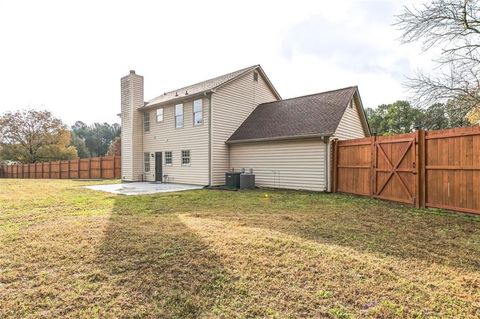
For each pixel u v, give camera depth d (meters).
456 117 9.20
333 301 2.67
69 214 6.80
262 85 17.27
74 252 3.97
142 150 18.39
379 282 3.04
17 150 33.34
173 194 10.88
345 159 10.55
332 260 3.63
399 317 2.41
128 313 2.50
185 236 4.67
